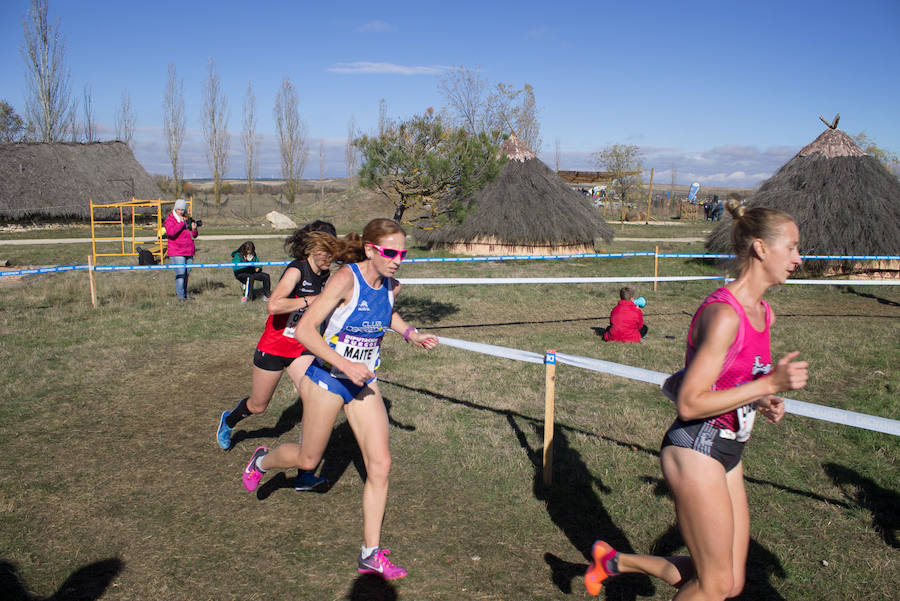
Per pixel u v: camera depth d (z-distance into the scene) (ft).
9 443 16.90
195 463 15.85
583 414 19.35
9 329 30.19
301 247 14.25
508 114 110.22
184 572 11.19
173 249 37.68
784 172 54.49
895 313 39.06
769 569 11.48
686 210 164.96
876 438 17.47
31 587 10.62
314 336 10.36
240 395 21.26
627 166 138.92
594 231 65.16
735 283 8.37
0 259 63.52
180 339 29.01
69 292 41.16
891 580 11.16
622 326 29.27
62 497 13.92
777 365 7.23
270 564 11.48
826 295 45.68
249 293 38.70
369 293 10.78
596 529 12.85
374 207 133.59
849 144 52.80
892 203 49.90
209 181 361.92
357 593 10.68
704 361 7.61
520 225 62.13
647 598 10.70
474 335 30.86
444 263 60.80
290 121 168.35
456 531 12.75
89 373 23.30
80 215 110.01
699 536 7.98
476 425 18.34
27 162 108.68
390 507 13.70
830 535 12.62
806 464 15.89
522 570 11.44
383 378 23.07
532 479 14.94
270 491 14.39
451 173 28.66
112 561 11.50
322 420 11.20
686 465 8.07
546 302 40.91
